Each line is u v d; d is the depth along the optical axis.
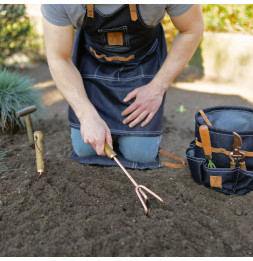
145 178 1.81
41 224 1.40
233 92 3.38
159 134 1.94
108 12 1.59
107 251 1.25
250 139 1.51
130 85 1.87
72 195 1.60
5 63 4.27
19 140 2.33
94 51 1.91
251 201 1.55
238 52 3.67
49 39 1.64
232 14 3.87
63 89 1.69
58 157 2.07
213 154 1.59
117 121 1.90
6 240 1.34
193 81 3.81
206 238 1.33
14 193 1.61
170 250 1.26
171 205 1.54
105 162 1.96
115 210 1.49
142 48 1.86
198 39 1.72
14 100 2.39
